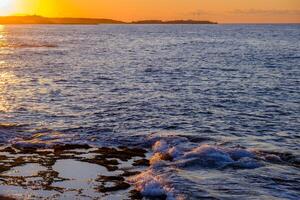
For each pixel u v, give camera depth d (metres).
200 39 143.25
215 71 49.94
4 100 30.19
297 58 67.69
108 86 37.28
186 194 13.52
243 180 14.86
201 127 22.94
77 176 15.38
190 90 35.56
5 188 14.27
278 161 17.03
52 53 76.44
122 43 117.69
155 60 64.75
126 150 18.59
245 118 25.30
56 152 18.28
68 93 33.34
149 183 14.29
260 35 180.62
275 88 37.00
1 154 18.02
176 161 16.67
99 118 24.73
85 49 89.56
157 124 23.41
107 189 14.19
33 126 22.73
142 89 35.78
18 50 82.25
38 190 14.11
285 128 23.09
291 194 13.75
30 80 40.62
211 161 16.53
